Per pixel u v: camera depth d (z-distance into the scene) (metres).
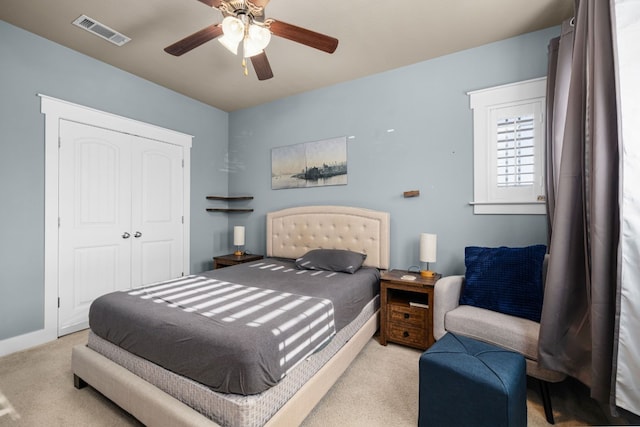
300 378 1.44
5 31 2.30
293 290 2.04
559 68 1.98
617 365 1.23
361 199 3.21
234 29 1.60
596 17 1.38
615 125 1.33
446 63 2.77
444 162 2.77
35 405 1.65
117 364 1.60
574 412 1.59
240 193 4.16
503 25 2.33
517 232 2.46
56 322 2.57
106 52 2.72
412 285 2.32
